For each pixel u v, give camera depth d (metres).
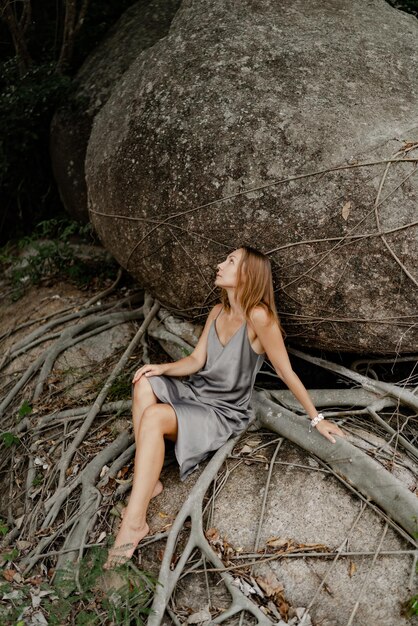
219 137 3.19
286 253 3.04
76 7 6.03
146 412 2.86
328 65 3.27
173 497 2.96
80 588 2.63
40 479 3.45
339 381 3.46
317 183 2.97
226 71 3.36
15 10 5.57
